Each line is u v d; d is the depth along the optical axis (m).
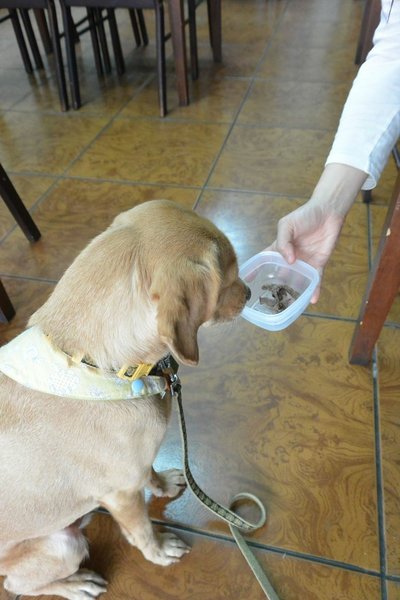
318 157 2.65
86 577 1.22
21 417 0.92
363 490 1.35
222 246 0.95
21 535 1.02
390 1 1.17
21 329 1.86
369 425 1.49
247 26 4.29
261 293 1.34
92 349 0.88
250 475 1.40
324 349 1.71
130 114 3.17
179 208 0.97
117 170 2.66
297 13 4.46
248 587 1.21
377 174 1.28
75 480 0.98
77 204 2.45
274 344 1.74
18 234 2.30
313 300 1.32
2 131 3.10
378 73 1.22
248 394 1.60
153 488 1.33
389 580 1.19
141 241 0.89
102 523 1.34
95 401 0.92
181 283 0.85
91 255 0.90
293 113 3.04
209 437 1.49
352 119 1.25
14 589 1.14
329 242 1.32
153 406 0.99
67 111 3.27
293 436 1.48
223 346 1.74
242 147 2.77
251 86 3.38
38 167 2.74
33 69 3.88
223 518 1.24
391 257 1.33
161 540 1.25
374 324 1.50
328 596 1.18
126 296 0.87
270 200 2.38
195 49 3.41
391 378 1.60
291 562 1.24
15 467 0.93
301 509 1.33
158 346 0.92
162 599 1.20
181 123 3.03
